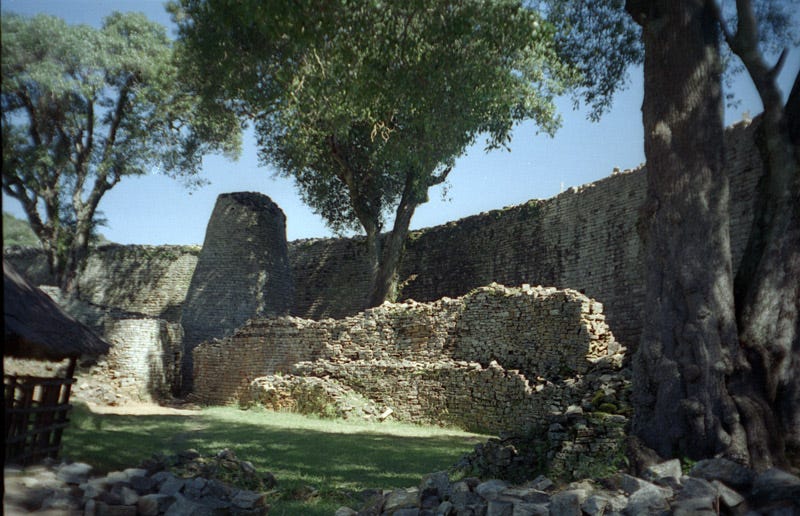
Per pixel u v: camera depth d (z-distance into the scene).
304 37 10.52
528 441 10.48
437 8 11.23
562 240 29.19
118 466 5.91
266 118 29.08
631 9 8.94
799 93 8.25
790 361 7.74
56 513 4.64
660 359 7.95
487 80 13.60
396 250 31.11
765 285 7.95
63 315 5.42
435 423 21.94
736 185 19.28
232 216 38.88
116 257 45.66
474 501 6.18
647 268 8.40
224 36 17.84
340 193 34.84
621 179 26.06
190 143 23.98
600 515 5.62
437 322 24.80
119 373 29.11
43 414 5.15
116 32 8.77
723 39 9.77
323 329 27.72
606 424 9.27
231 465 8.51
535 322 21.55
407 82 12.59
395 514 6.21
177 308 44.38
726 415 7.48
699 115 8.30
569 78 17.08
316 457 12.66
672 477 6.18
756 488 6.03
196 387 32.16
